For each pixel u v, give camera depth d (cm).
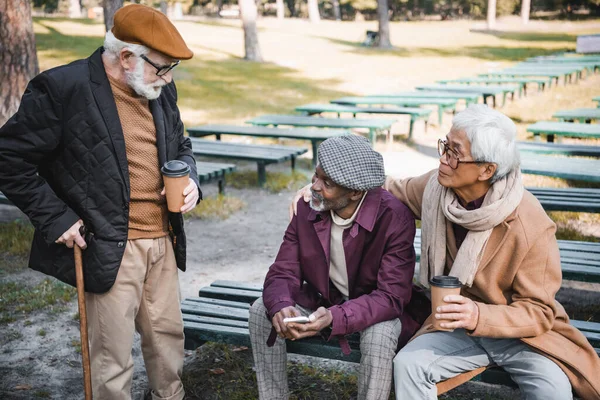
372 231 267
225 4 6750
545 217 246
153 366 296
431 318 260
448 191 257
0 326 423
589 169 577
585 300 449
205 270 534
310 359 376
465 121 241
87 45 2331
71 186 257
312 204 264
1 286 489
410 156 943
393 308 263
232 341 316
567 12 5725
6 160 247
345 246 270
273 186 782
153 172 271
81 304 263
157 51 248
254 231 635
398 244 267
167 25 249
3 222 644
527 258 245
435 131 1159
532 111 1305
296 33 3697
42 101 247
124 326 271
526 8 4716
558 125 855
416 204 285
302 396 335
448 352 259
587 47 2208
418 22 5222
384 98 1253
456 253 261
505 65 2220
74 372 367
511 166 241
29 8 776
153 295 286
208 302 356
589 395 246
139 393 331
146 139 267
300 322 253
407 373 252
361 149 255
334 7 5828
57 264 266
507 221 245
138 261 271
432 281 242
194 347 331
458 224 253
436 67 2188
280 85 1725
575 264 376
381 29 2936
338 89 1672
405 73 2020
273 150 797
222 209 690
